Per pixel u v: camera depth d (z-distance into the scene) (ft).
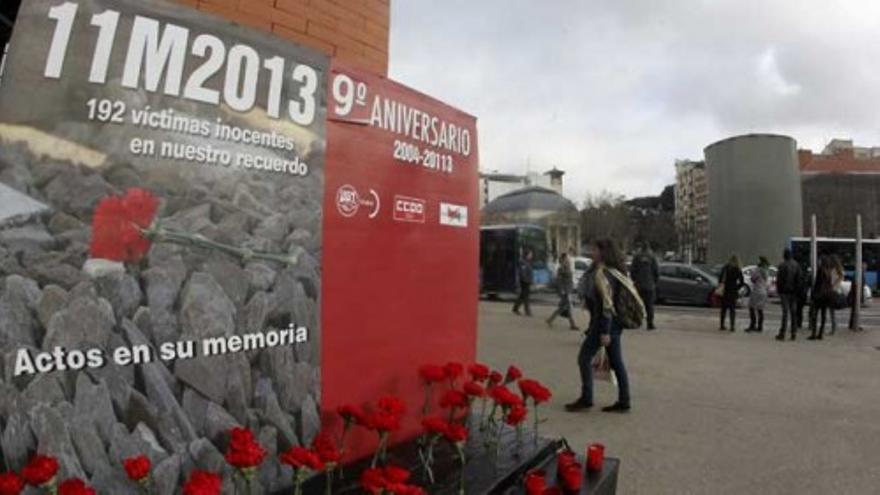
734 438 19.71
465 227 11.99
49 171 6.05
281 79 8.15
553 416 22.25
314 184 8.57
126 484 6.46
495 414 11.48
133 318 6.59
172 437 6.87
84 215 6.27
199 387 7.14
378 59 12.50
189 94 7.13
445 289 11.35
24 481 5.54
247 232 7.68
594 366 23.04
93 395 6.29
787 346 40.34
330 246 8.87
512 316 58.75
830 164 286.66
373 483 6.98
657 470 16.79
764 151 141.08
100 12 6.43
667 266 82.53
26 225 5.90
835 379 29.22
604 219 246.06
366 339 9.50
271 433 7.92
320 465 7.07
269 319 7.93
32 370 5.91
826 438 19.79
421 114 10.77
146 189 6.72
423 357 10.74
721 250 147.33
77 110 6.24
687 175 336.70
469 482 9.06
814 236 57.98
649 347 39.11
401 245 10.27
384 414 8.43
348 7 11.73
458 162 11.78
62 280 6.12
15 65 5.88
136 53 6.68
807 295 50.83
